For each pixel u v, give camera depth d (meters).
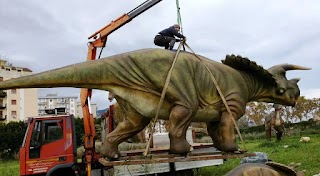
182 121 3.52
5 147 27.86
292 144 15.43
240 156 3.68
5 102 46.59
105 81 3.56
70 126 9.41
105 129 10.27
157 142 10.19
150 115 3.63
